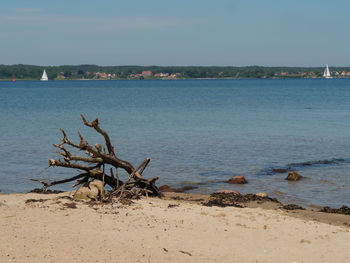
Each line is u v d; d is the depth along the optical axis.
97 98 102.50
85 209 12.57
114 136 35.84
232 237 10.80
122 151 28.42
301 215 14.62
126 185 15.94
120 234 10.42
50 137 34.56
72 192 15.53
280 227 11.84
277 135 36.38
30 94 126.06
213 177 21.52
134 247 9.55
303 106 71.88
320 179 21.03
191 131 39.12
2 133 36.97
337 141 33.06
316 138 34.66
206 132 38.38
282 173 22.45
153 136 35.81
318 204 16.77
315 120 48.50
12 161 24.67
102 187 14.27
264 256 9.55
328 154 27.72
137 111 62.84
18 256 8.51
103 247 9.40
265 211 14.17
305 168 23.61
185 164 24.52
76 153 27.42
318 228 12.04
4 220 10.95
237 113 58.78
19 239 9.51
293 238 10.91
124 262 8.62
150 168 23.47
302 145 31.17
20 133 37.09
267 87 181.50
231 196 17.17
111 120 49.38
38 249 8.97
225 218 12.47
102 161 15.27
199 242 10.28
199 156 26.83
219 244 10.22
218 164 24.56
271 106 72.56
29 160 24.98
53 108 69.50
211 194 17.56
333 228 12.22
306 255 9.73
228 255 9.48
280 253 9.80
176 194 17.86
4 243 9.16
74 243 9.52
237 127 42.25
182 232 10.97
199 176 21.69
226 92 135.50
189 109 66.56
